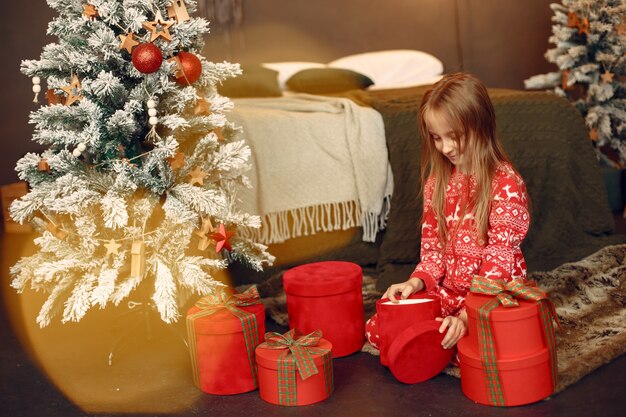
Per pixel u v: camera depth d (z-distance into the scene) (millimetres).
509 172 1707
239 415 1584
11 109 4598
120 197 1775
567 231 2564
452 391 1633
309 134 2639
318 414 1560
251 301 1749
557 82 3648
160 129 1888
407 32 4945
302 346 1634
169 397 1712
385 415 1537
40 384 1854
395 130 2629
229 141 2057
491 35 4910
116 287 1802
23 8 4539
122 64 1810
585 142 2643
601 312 2006
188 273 1775
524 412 1496
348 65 4633
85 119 1781
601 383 1612
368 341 1949
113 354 1982
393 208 2588
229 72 1944
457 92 1678
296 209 2605
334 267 1973
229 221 1904
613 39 3365
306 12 4891
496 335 1489
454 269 1824
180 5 1854
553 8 3547
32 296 2693
